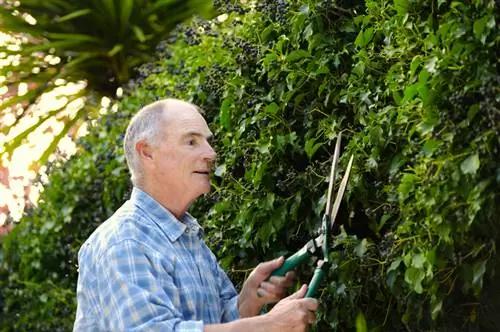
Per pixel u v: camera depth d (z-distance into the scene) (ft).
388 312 8.50
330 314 8.77
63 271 13.80
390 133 8.33
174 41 13.98
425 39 8.10
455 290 8.34
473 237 7.80
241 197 9.62
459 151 7.68
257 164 9.53
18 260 14.40
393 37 8.67
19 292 13.93
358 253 8.33
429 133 7.82
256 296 7.77
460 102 7.59
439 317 8.34
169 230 7.48
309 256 7.57
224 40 10.76
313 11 9.32
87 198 13.17
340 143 8.40
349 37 9.40
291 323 6.92
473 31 7.69
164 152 7.54
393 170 8.25
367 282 8.52
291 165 9.52
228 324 6.92
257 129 9.83
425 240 7.88
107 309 7.05
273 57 9.49
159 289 7.02
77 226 13.39
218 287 7.95
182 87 11.41
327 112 9.32
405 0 8.38
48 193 13.71
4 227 15.76
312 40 9.35
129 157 7.70
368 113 8.68
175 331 6.82
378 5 8.95
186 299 7.27
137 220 7.39
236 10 10.55
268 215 9.45
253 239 9.66
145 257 7.13
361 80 8.79
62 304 13.60
